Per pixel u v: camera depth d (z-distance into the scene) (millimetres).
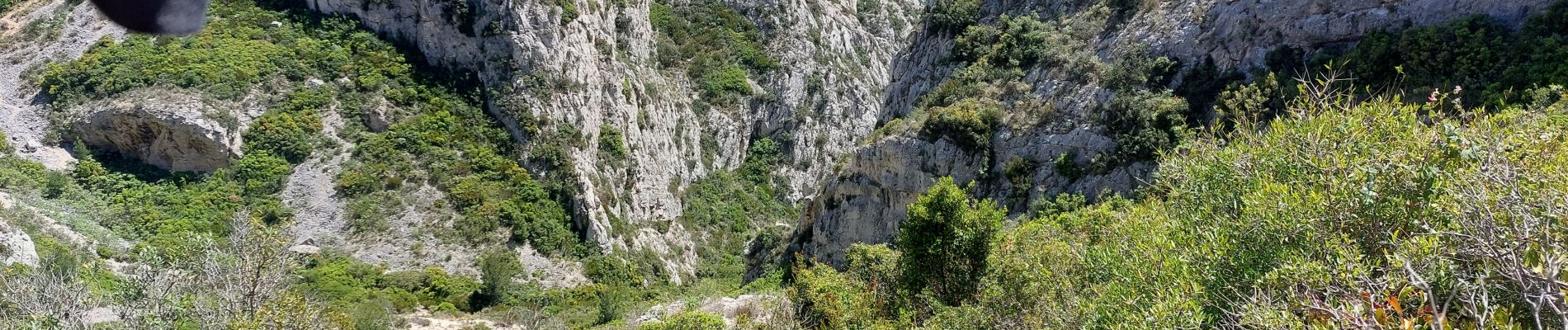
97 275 23688
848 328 13453
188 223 34781
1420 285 4672
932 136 25547
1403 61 18344
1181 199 9023
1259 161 8172
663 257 44625
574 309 33375
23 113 38562
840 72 63188
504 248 37719
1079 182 22219
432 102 42281
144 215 34562
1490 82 16719
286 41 42500
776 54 61219
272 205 36625
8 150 35812
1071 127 23219
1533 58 16141
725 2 63438
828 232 29094
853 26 69750
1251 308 5672
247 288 13789
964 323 11664
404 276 34125
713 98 57906
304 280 31172
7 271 15688
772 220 53938
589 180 43031
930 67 31891
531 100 43031
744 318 17266
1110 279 8359
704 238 49844
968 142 24828
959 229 13648
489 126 42438
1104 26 26203
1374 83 18594
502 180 40719
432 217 37906
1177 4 24422
